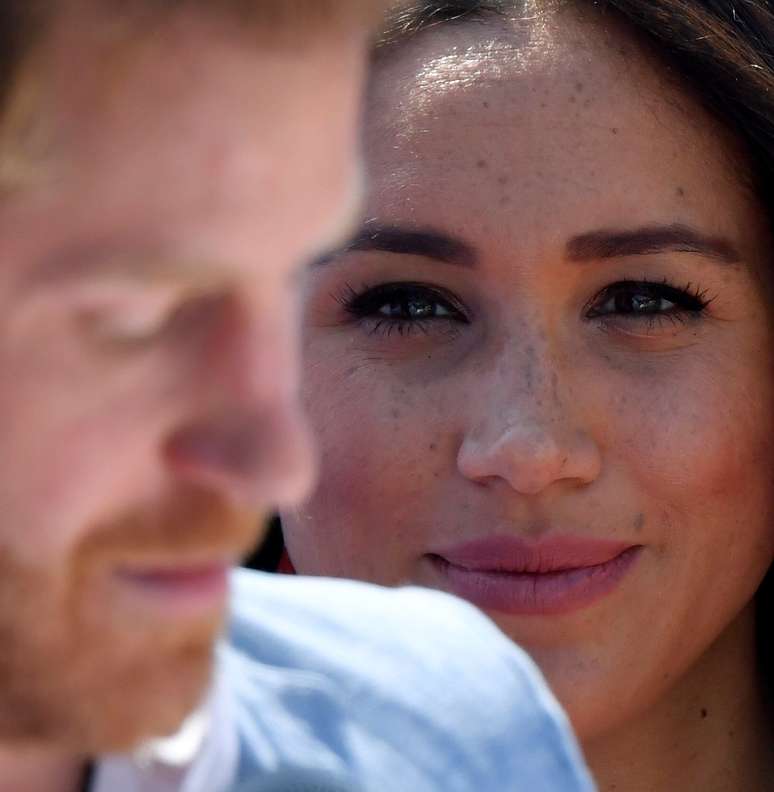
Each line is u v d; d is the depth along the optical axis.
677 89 6.79
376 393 6.79
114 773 3.36
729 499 6.88
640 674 6.85
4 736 2.80
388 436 6.75
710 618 7.02
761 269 6.99
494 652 4.35
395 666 4.08
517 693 4.28
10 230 2.51
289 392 2.82
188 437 2.74
